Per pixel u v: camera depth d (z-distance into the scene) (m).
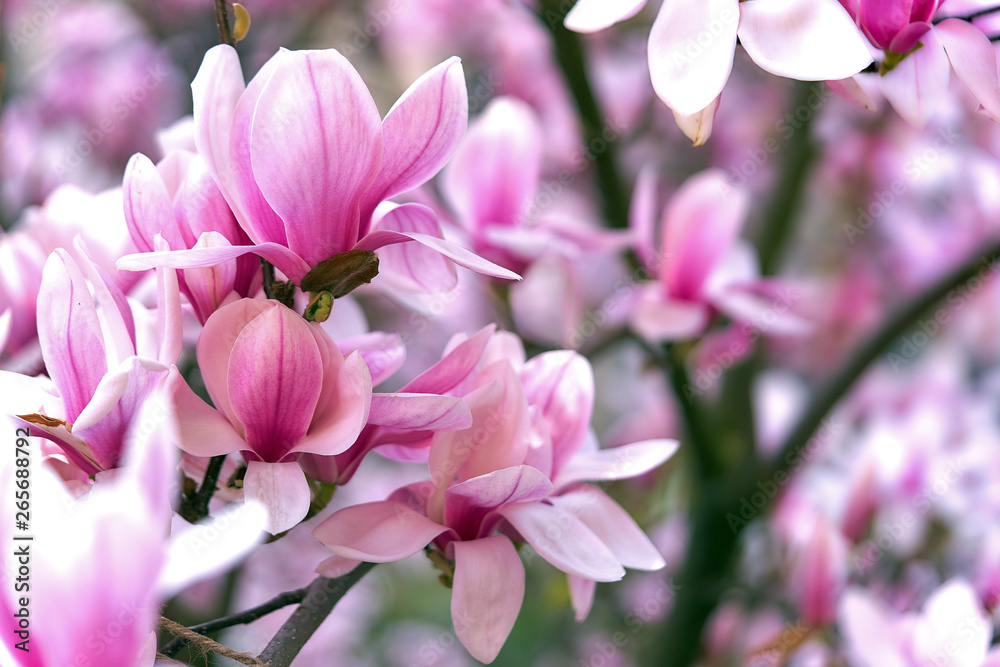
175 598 1.56
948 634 1.06
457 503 0.90
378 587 2.38
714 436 1.59
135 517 0.77
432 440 0.91
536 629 2.08
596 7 0.92
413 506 0.92
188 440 0.85
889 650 1.07
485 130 1.27
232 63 0.89
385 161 0.89
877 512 1.60
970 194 2.27
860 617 1.08
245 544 0.79
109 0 2.37
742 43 0.90
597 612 1.99
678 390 1.49
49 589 0.77
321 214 0.88
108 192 0.97
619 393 2.68
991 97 0.92
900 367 2.30
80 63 2.32
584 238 1.36
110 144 2.31
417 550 0.88
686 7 0.90
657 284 1.43
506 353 0.96
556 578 1.82
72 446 0.87
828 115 2.14
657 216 2.25
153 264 0.85
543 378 0.95
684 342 1.45
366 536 0.89
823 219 2.64
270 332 0.85
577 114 1.52
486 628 0.88
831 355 2.49
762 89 2.35
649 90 2.12
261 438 0.87
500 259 1.30
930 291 1.50
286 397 0.86
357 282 0.89
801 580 1.32
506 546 0.90
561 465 0.95
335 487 0.92
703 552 1.62
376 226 0.91
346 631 2.33
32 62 2.23
